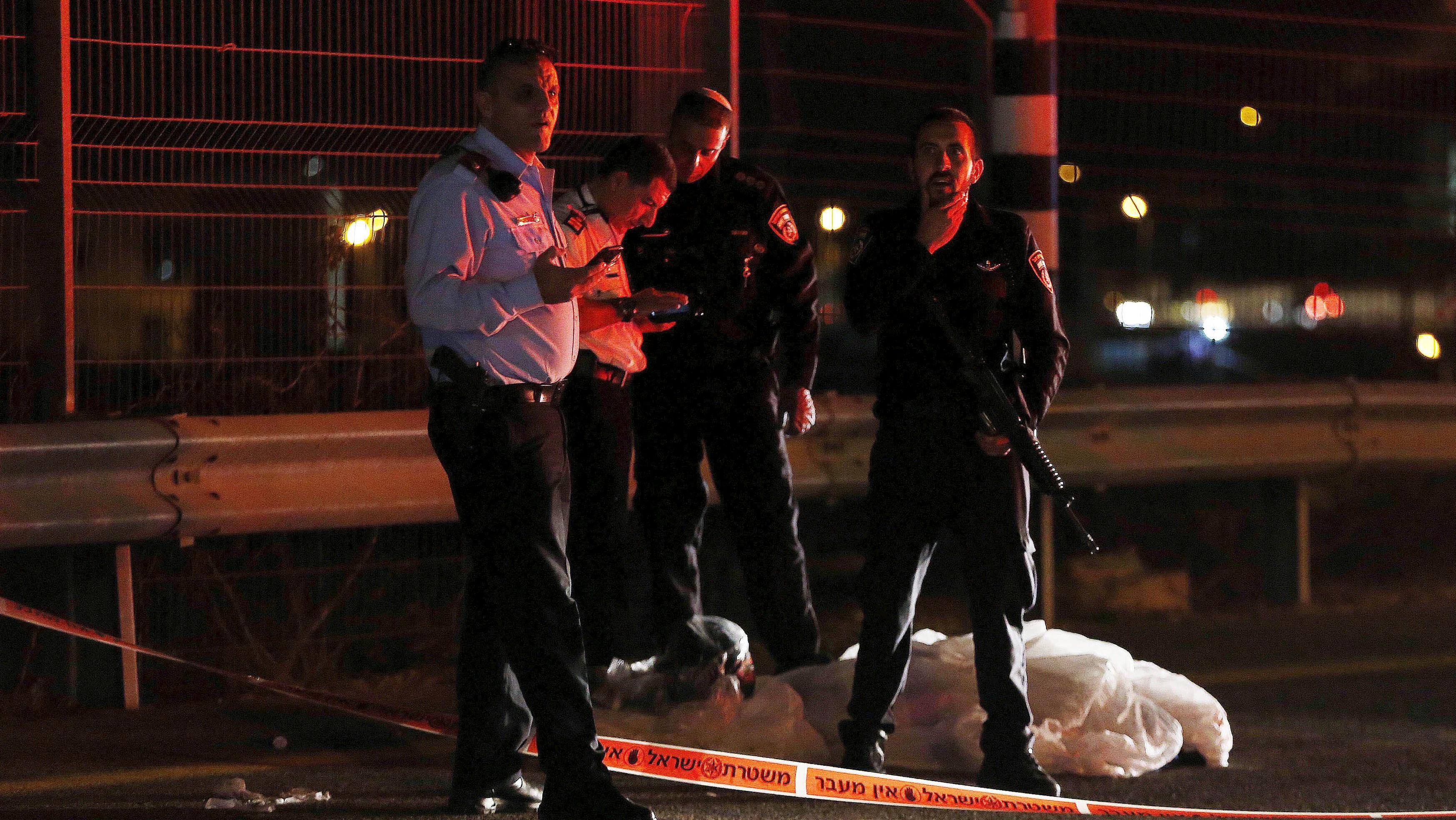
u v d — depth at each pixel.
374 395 17.95
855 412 19.47
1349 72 23.77
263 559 18.05
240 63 17.05
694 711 14.47
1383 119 24.09
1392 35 23.83
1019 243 13.13
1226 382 30.11
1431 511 26.48
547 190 11.92
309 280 17.59
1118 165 22.47
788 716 14.52
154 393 17.00
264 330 17.44
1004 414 12.80
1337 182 23.95
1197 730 14.51
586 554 15.20
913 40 20.84
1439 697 17.30
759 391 15.70
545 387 11.74
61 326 16.11
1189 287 28.69
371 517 16.83
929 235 12.84
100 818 12.15
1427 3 23.91
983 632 13.07
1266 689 17.62
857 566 22.91
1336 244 26.03
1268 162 23.31
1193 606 22.58
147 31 16.81
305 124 17.30
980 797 12.54
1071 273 28.64
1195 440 21.70
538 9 18.19
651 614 16.94
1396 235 25.23
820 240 21.62
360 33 17.52
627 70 18.56
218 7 17.00
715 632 14.91
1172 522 24.97
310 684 17.41
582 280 11.37
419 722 13.59
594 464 14.99
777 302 15.83
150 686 16.69
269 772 13.67
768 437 15.73
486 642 12.30
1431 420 23.36
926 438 13.05
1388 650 19.73
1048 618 20.09
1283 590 22.88
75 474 15.38
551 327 11.69
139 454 15.61
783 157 21.30
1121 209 22.75
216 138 17.00
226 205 17.05
